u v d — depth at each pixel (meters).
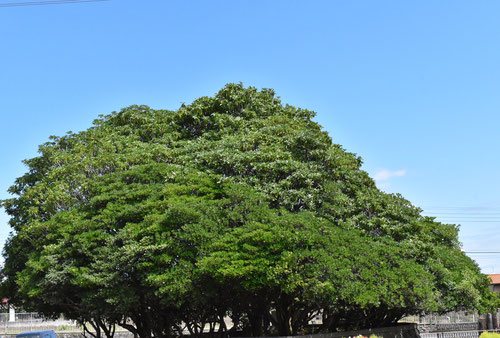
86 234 23.59
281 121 28.59
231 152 25.39
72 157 28.77
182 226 21.94
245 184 23.81
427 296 24.31
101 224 23.88
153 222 22.56
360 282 21.83
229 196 23.09
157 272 21.78
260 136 26.22
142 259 22.17
